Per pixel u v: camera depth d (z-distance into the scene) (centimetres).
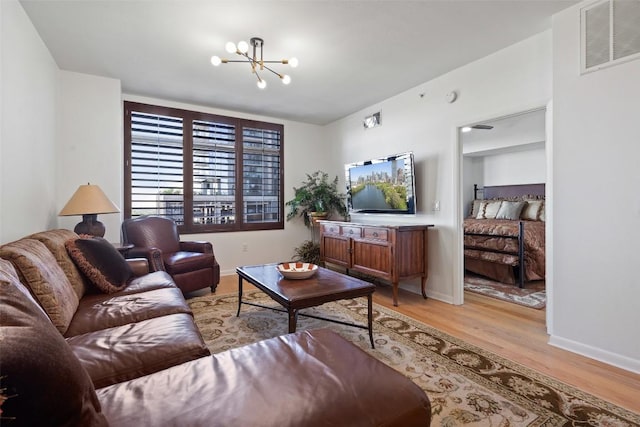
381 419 89
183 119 442
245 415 84
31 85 249
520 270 407
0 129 196
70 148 335
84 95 342
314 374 105
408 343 239
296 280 248
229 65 320
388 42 276
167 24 249
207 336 249
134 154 411
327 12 233
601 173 215
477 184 747
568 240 231
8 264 128
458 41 275
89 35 264
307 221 531
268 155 514
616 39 208
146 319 170
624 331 205
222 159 474
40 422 58
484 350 228
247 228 495
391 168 387
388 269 340
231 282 429
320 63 316
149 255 296
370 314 234
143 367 123
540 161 642
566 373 197
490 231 461
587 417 156
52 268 169
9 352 56
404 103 395
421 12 233
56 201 322
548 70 257
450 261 341
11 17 212
